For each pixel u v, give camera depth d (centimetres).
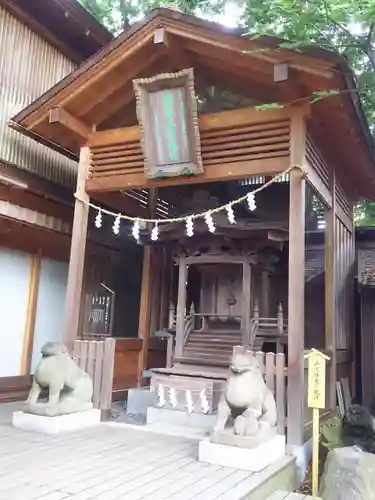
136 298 1012
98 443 521
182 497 360
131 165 707
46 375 585
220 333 804
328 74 546
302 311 566
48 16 863
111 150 727
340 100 573
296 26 617
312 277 962
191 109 614
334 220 774
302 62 558
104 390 653
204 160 654
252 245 773
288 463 492
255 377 509
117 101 728
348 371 889
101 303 977
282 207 902
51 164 895
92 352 671
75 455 466
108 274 1017
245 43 596
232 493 377
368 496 414
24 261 848
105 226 986
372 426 617
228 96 706
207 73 685
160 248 1009
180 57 675
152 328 980
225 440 468
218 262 787
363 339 917
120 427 612
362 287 879
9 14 820
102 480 391
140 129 646
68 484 376
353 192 914
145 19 643
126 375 909
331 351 736
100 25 920
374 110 839
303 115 604
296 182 595
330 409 718
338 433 622
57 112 692
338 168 802
